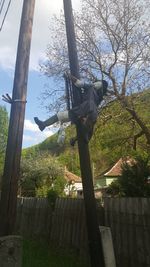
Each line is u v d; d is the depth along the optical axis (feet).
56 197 45.96
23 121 21.12
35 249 40.88
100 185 139.23
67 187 111.86
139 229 27.53
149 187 32.71
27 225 53.11
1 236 19.15
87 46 55.72
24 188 123.34
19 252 17.92
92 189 21.16
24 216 54.85
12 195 19.99
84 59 55.83
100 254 20.65
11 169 20.29
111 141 58.39
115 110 55.88
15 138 20.70
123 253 29.19
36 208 51.11
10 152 20.53
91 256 20.76
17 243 17.93
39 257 36.60
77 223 37.91
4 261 17.53
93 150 60.64
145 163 33.81
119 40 55.36
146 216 26.84
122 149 58.85
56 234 43.09
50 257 36.58
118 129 58.08
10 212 19.79
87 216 20.98
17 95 21.31
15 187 20.15
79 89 21.95
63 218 41.78
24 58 21.97
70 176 152.76
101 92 21.99
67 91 22.57
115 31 55.52
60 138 21.77
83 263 34.32
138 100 55.88
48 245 43.34
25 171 125.59
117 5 55.88
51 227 45.16
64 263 34.04
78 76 22.75
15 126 20.86
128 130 58.18
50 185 119.96
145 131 54.60
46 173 125.70
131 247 28.30
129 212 28.94
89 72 55.16
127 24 55.57
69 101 22.43
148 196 32.22
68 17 23.84
